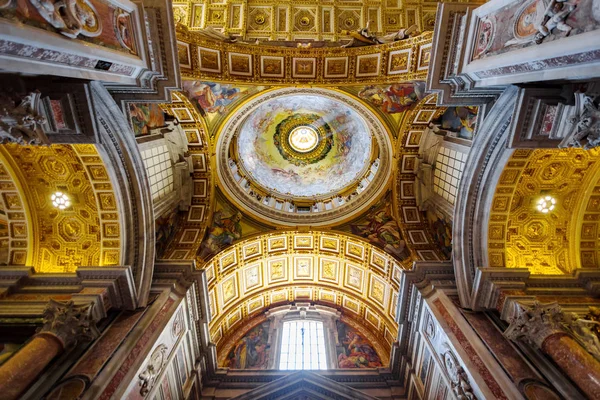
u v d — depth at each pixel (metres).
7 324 10.38
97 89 8.95
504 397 8.77
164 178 15.62
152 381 10.78
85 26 5.69
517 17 6.31
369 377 15.26
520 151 10.55
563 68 5.54
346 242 17.59
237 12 19.11
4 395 7.49
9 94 6.17
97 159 10.66
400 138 16.30
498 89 9.58
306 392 13.98
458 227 12.45
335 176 21.67
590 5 4.62
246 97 15.79
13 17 4.21
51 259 12.39
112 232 11.95
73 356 9.62
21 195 11.66
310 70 15.05
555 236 12.78
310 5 19.28
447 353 11.20
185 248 15.62
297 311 20.11
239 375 15.50
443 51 9.02
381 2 19.34
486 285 11.36
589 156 11.31
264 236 17.55
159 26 8.30
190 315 13.82
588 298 11.15
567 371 8.34
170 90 9.52
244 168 19.73
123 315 11.48
